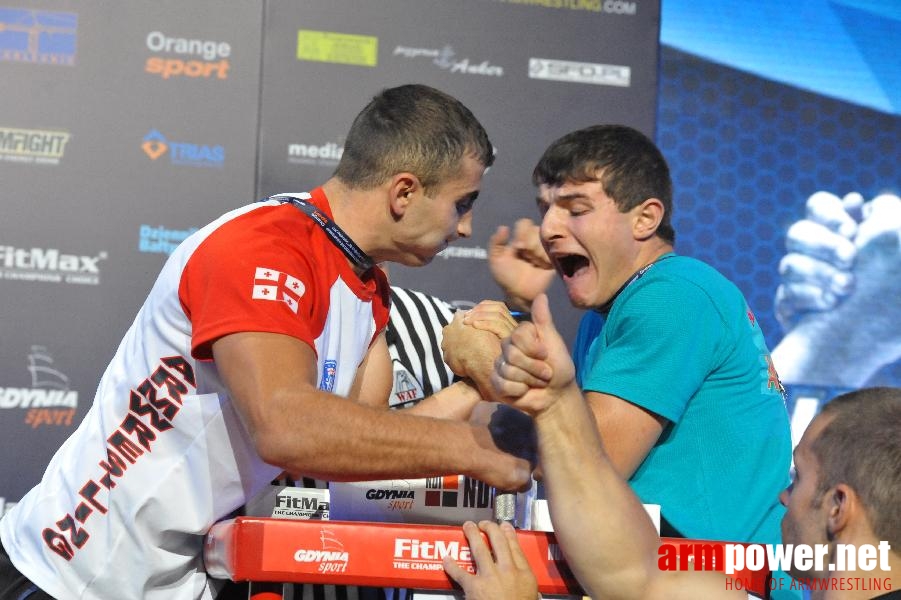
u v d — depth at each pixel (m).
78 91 3.84
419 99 1.90
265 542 1.37
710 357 2.05
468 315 1.84
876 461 1.37
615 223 2.22
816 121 4.29
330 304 1.83
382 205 1.87
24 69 3.82
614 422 1.97
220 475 1.77
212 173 3.91
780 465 2.14
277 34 3.96
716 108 4.25
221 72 3.93
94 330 3.81
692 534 2.03
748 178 4.25
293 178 3.96
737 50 4.26
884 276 4.27
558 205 2.27
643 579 1.43
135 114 3.88
